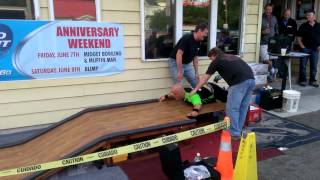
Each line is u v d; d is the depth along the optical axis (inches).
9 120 180.7
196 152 157.6
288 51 244.7
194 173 115.8
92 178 132.3
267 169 139.3
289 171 137.6
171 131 153.9
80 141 138.6
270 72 287.0
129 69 208.4
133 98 213.9
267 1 333.7
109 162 142.8
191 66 211.8
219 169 121.3
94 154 115.8
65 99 192.7
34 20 173.9
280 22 307.6
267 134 180.1
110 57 199.9
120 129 146.0
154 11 210.4
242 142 115.6
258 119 199.8
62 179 130.8
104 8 192.4
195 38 201.5
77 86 194.4
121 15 198.4
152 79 217.6
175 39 221.0
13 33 170.1
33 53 177.3
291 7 328.2
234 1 240.8
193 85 211.9
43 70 181.9
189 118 163.8
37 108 186.2
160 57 219.8
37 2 175.0
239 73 163.3
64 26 181.9
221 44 243.0
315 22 286.2
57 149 136.8
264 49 277.9
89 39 190.9
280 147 162.4
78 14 186.7
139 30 206.2
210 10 230.5
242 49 251.8
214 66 167.6
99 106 186.2
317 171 137.8
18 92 179.2
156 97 221.8
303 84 293.0
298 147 162.7
